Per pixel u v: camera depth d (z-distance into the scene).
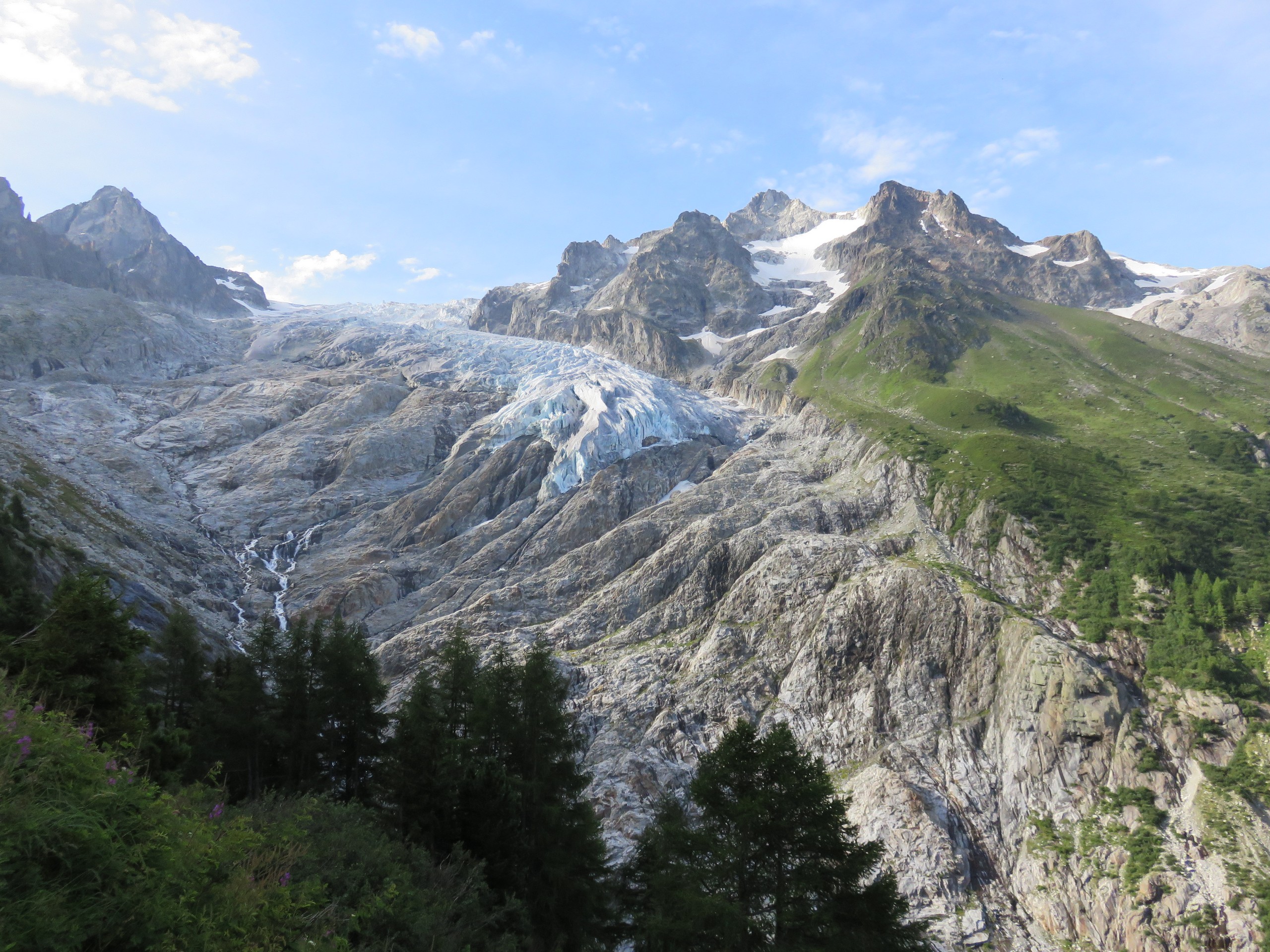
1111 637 91.06
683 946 30.91
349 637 50.28
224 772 46.03
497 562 139.62
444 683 45.16
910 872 71.25
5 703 14.59
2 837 11.21
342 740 49.00
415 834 35.12
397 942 23.16
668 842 33.59
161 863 13.98
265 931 15.37
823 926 29.28
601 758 86.44
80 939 11.34
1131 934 64.56
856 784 82.62
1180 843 69.38
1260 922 61.34
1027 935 67.56
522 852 36.81
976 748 84.38
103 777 14.16
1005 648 91.12
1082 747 79.94
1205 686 80.56
